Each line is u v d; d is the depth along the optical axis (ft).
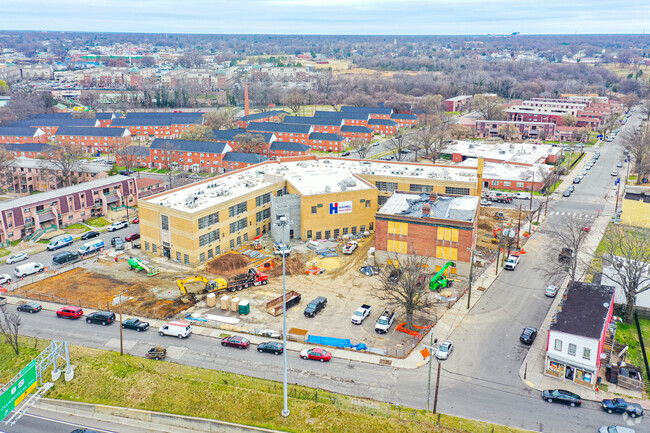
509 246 361.30
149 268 331.98
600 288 255.09
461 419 199.41
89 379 225.56
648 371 229.45
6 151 585.63
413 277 265.95
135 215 465.06
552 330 224.53
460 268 328.29
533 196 524.93
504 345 252.83
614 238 376.68
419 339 254.68
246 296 302.86
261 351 246.27
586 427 195.93
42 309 287.89
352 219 399.85
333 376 227.61
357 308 289.53
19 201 409.69
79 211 445.37
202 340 256.73
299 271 337.11
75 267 345.72
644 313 286.46
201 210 342.44
